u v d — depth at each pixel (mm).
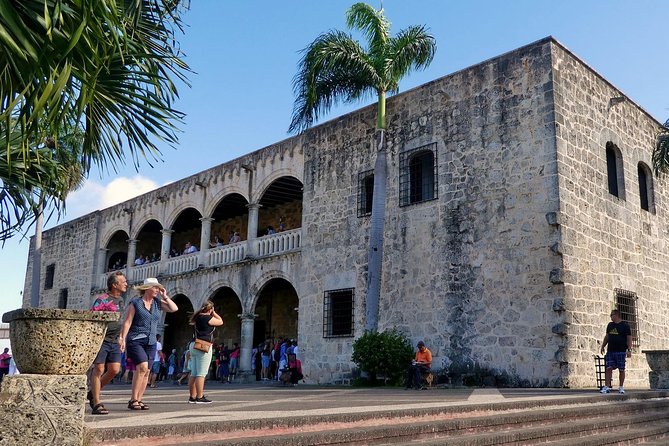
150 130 8312
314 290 21688
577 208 16609
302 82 19828
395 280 19234
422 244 18750
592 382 15727
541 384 15531
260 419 6348
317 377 20828
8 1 5973
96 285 33750
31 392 5012
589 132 17719
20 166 10219
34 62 6145
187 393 14039
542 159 16562
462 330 17328
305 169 23156
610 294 17172
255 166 25562
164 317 29500
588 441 8328
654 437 9969
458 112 18641
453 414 8281
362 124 21406
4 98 6605
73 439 5043
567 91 17172
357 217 20844
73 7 6398
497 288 16828
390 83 19375
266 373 25062
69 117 8086
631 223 18812
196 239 34719
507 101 17578
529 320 16031
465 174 18125
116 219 33438
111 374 7781
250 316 24141
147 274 30203
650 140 20938
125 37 6605
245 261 24641
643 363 17969
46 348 5148
